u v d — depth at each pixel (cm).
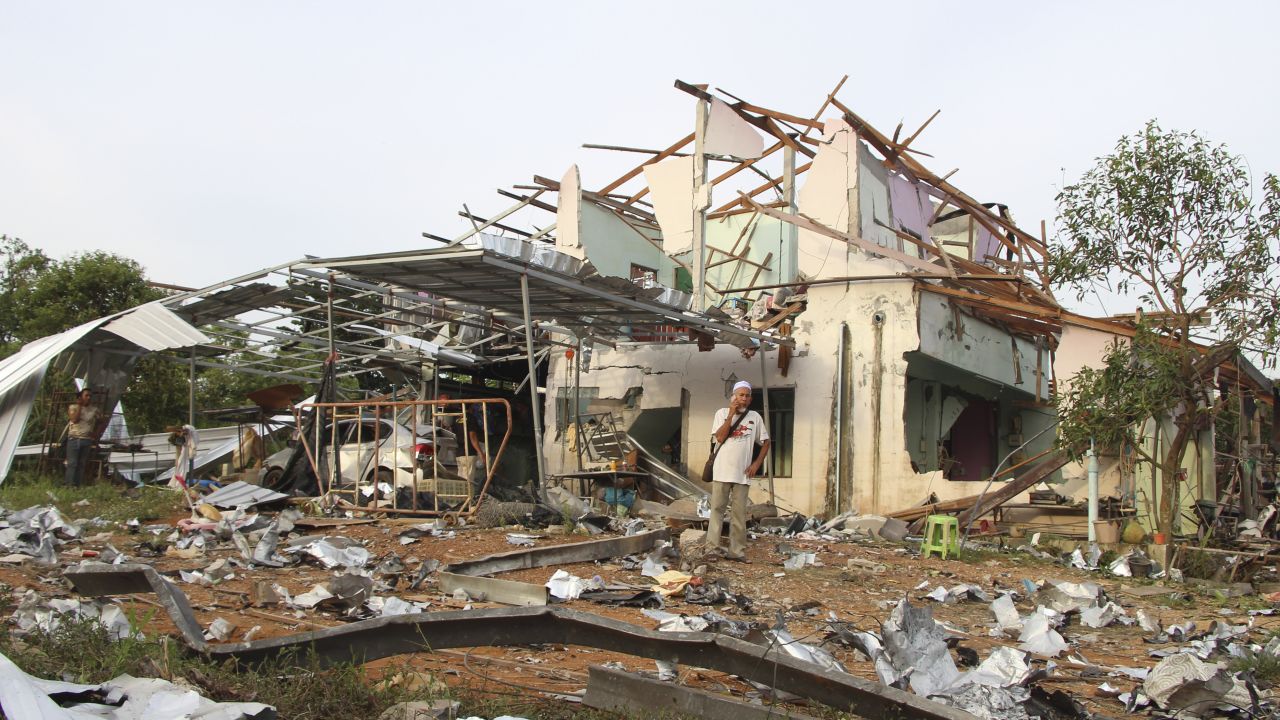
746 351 1605
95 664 396
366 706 386
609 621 427
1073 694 503
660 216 1717
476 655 503
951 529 1171
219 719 313
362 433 1409
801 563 945
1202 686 449
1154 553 1208
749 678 401
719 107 1633
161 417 2412
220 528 919
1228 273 1214
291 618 575
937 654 443
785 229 1952
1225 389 1728
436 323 1548
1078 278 1295
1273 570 1284
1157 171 1234
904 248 1692
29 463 1529
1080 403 1248
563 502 1205
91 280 2297
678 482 1595
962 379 1795
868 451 1500
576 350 1652
